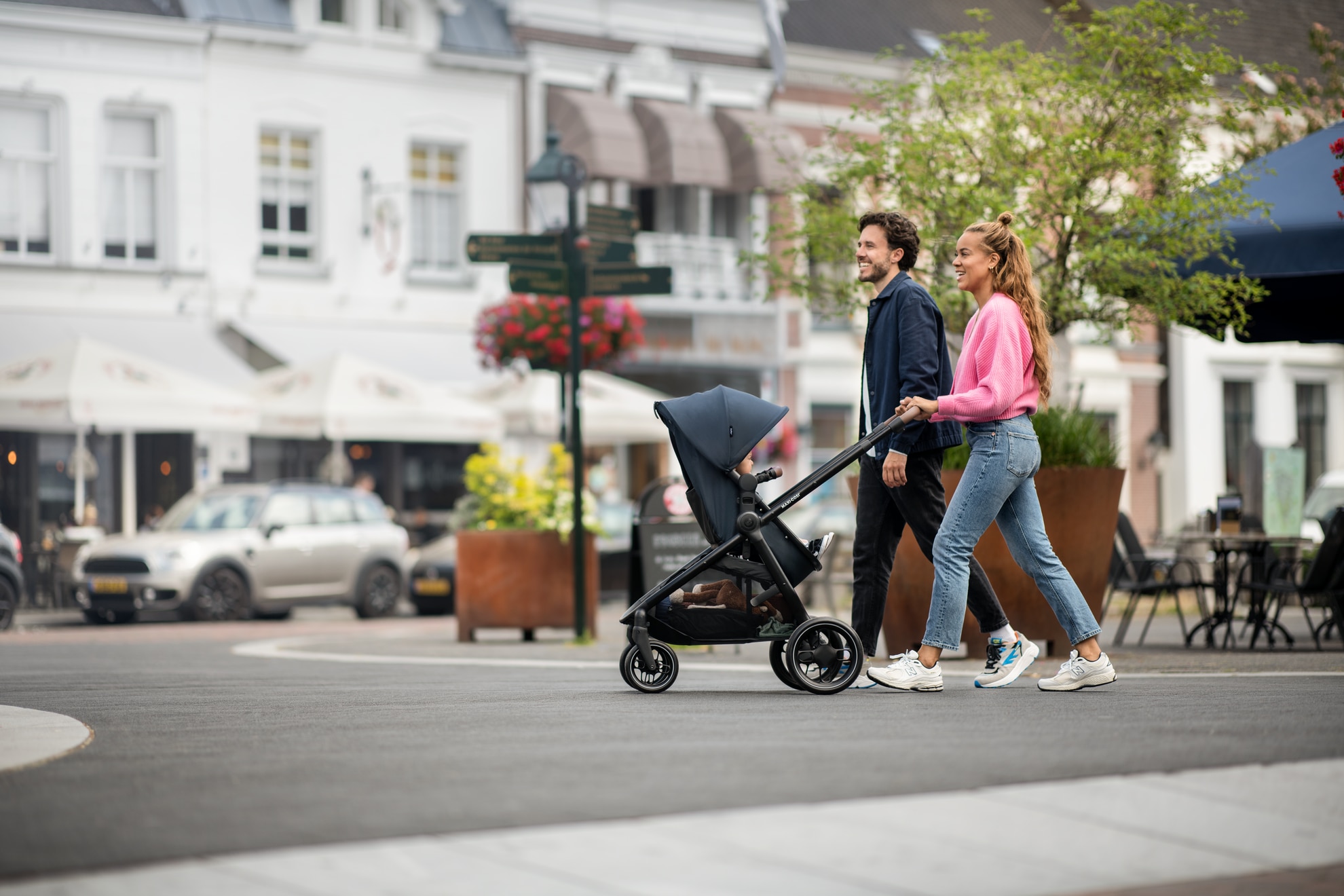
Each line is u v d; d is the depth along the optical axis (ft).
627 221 70.13
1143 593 58.70
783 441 141.18
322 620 102.89
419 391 114.52
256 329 126.21
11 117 118.73
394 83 132.87
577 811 20.77
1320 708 30.86
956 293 57.47
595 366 112.78
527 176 68.49
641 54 143.74
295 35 127.44
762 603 35.70
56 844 19.15
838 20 154.61
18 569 89.40
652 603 36.35
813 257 60.70
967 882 17.99
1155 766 23.81
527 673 46.09
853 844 19.31
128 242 122.83
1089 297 58.90
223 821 20.35
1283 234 46.09
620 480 142.82
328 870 17.85
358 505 103.71
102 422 102.17
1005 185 56.59
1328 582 55.21
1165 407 165.48
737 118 144.46
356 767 24.58
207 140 125.08
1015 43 58.70
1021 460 35.17
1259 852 19.65
